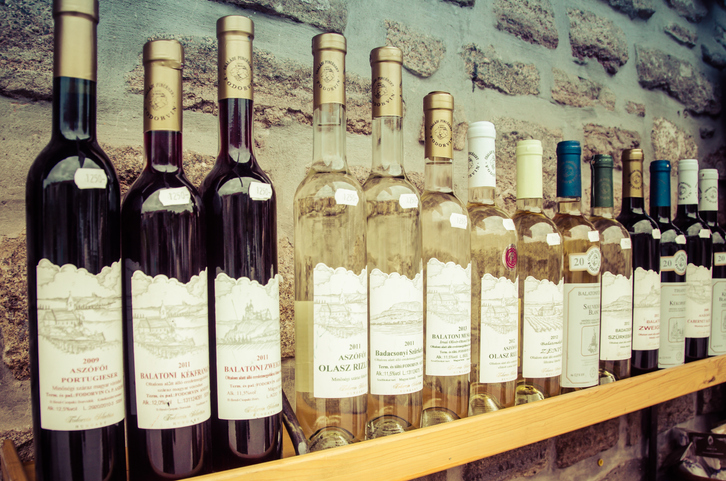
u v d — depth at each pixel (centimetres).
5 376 57
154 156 50
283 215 77
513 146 107
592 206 88
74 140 45
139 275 46
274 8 76
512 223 75
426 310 68
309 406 61
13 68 58
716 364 98
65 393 42
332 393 57
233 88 51
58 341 42
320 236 63
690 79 145
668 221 104
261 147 75
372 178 71
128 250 47
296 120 79
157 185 48
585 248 83
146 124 48
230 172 53
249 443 50
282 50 77
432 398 70
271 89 76
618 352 88
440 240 72
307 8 79
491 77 104
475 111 102
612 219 93
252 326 51
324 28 82
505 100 107
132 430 47
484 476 97
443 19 97
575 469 113
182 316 46
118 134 64
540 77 112
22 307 58
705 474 120
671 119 141
